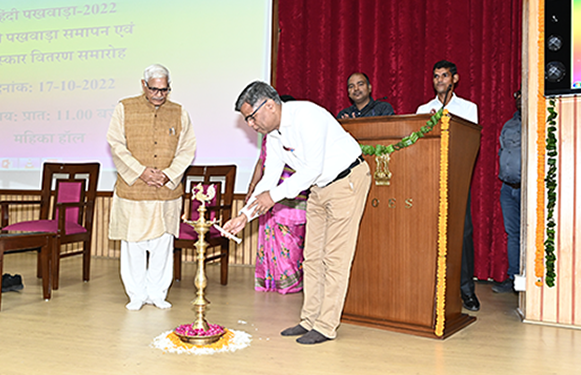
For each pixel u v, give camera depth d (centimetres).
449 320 264
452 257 266
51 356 214
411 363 211
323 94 472
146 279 319
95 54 532
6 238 299
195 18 502
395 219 261
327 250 241
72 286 375
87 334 247
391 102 457
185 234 376
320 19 474
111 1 529
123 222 308
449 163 249
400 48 448
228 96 491
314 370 200
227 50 493
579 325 274
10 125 551
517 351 231
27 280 397
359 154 240
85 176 526
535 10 286
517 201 375
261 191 254
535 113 285
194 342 228
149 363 206
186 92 500
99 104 529
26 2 555
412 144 255
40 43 548
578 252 275
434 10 439
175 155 321
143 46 518
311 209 252
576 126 276
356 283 272
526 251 287
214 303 325
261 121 226
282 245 365
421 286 254
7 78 555
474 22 433
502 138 377
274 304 326
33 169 543
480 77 434
